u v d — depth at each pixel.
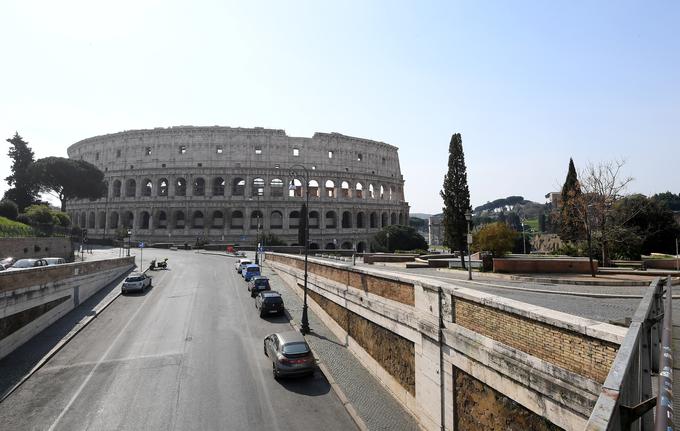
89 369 19.30
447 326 13.23
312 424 14.88
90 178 96.88
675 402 5.98
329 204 104.50
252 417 15.24
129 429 14.12
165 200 100.19
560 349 8.59
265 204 100.50
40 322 24.48
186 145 105.00
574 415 8.05
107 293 37.56
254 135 106.25
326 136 111.94
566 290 25.02
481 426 11.46
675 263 38.38
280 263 51.91
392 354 17.56
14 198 90.75
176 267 59.00
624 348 4.71
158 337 24.45
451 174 44.94
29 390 16.94
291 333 20.28
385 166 124.25
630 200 57.56
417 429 14.62
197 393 17.06
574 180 54.81
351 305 22.61
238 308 32.81
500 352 10.50
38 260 35.47
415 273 39.00
